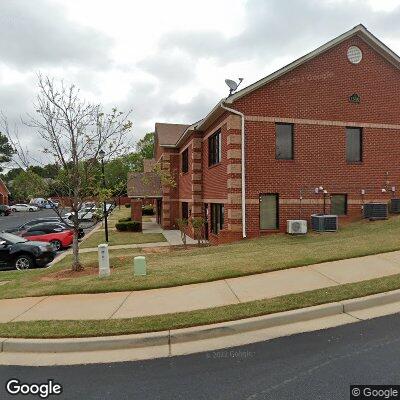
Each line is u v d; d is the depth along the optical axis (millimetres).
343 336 4871
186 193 21734
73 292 7191
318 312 5590
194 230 18875
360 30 14930
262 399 3508
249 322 5242
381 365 4070
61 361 4590
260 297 6219
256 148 14125
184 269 8359
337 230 13633
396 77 15781
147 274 8102
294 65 14328
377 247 9227
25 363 4578
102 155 10453
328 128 14875
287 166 14438
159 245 17047
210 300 6215
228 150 14031
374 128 15461
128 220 25828
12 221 41156
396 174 15742
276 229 14352
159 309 5914
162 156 26172
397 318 5414
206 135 18109
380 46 15266
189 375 4059
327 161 14867
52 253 13344
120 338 4930
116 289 7156
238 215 13875
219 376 4000
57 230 18094
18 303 6781
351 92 15172
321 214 14523
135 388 3844
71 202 9859
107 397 3689
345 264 8047
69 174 9695
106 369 4316
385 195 15578
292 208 14484
